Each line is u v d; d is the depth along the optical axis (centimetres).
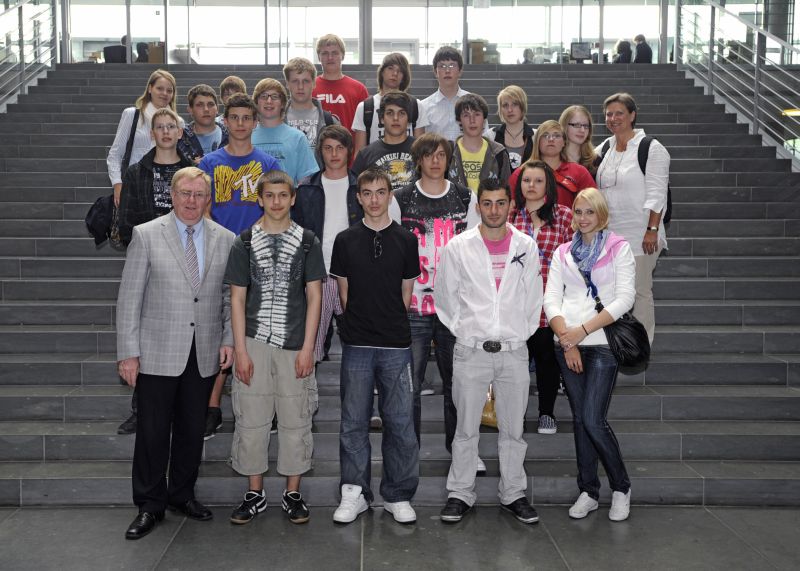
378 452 489
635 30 1527
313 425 509
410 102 513
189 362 414
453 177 514
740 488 455
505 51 1557
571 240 452
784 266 660
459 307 429
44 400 505
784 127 852
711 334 573
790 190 761
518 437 430
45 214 719
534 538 408
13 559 379
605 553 391
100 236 516
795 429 495
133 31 1483
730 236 717
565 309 428
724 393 522
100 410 505
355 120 596
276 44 1577
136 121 552
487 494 454
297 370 413
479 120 515
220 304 422
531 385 538
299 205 488
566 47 1540
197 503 431
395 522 427
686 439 486
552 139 496
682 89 1052
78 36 1473
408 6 1577
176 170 482
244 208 486
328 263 485
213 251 417
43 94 1020
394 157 498
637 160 520
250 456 419
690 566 377
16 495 446
